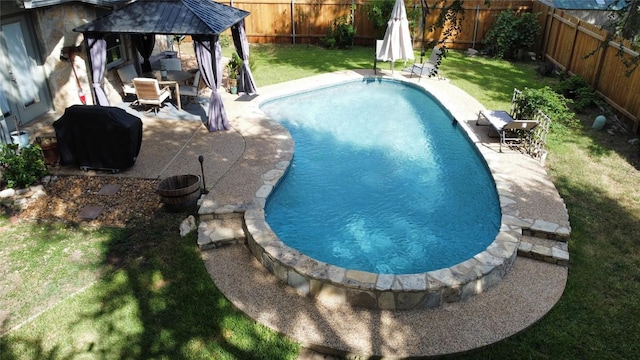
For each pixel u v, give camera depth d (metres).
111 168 9.77
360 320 6.26
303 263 6.79
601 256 7.55
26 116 11.47
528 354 5.79
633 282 7.00
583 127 12.40
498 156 10.73
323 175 10.58
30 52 11.45
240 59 15.42
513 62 18.98
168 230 8.09
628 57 12.22
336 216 9.08
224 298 6.68
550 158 10.73
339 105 14.95
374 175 10.62
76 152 9.71
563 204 8.71
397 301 6.38
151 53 16.11
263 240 7.36
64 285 6.86
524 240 7.77
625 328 6.19
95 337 6.02
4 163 8.98
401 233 8.57
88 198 8.98
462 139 12.46
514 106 12.58
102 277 7.04
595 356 5.78
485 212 9.17
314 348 5.92
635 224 8.40
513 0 19.88
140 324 6.22
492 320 6.23
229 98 14.63
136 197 9.02
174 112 13.27
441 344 5.86
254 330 6.14
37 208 8.66
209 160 10.46
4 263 7.28
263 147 11.19
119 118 9.43
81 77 12.74
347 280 6.43
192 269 7.22
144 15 11.55
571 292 6.78
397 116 14.09
